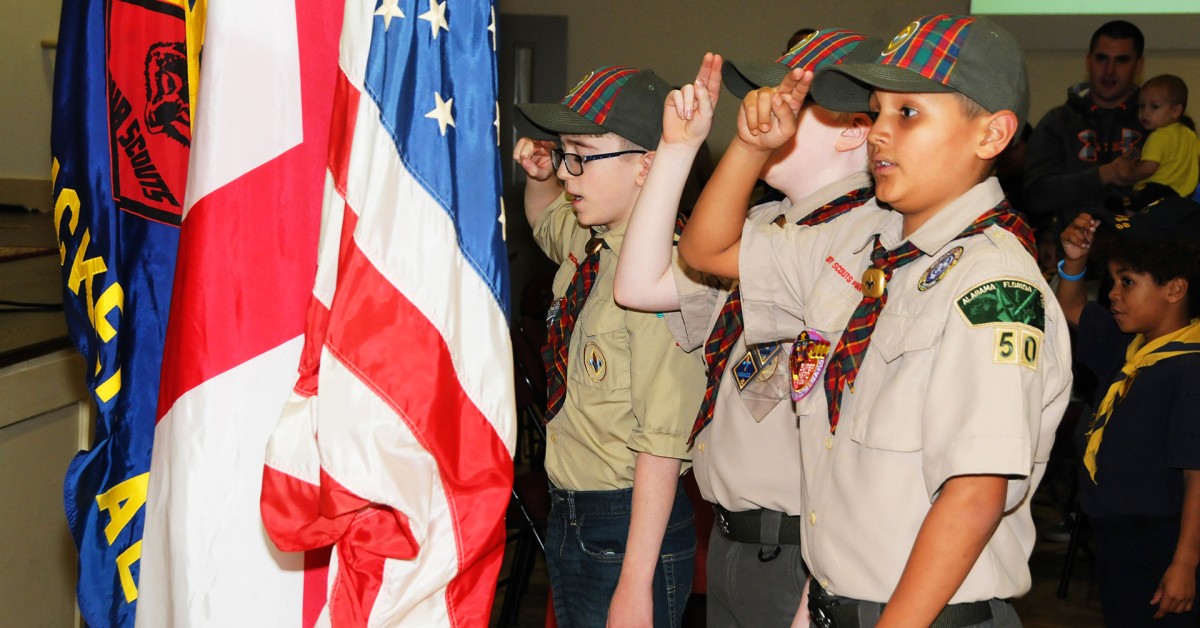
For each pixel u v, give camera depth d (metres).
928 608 1.04
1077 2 5.95
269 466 1.16
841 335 1.27
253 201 1.22
